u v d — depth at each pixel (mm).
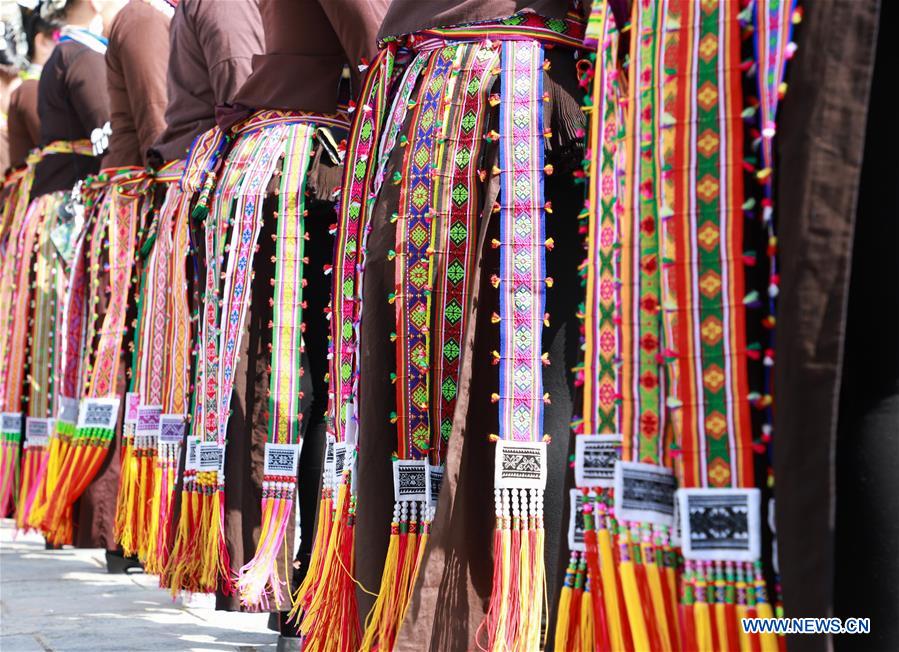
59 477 3938
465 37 2266
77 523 4004
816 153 1359
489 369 2123
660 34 1552
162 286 3596
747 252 1452
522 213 2117
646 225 1550
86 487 3920
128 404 3744
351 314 2400
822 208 1349
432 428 2180
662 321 1510
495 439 2045
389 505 2160
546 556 2104
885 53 1463
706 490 1442
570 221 2213
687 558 1440
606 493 1581
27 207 4988
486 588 2049
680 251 1486
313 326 2914
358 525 2188
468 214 2180
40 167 4859
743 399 1435
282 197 2857
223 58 3295
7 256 5160
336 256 2443
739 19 1477
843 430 1494
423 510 2150
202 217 3111
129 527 3553
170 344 3469
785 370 1345
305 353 2895
